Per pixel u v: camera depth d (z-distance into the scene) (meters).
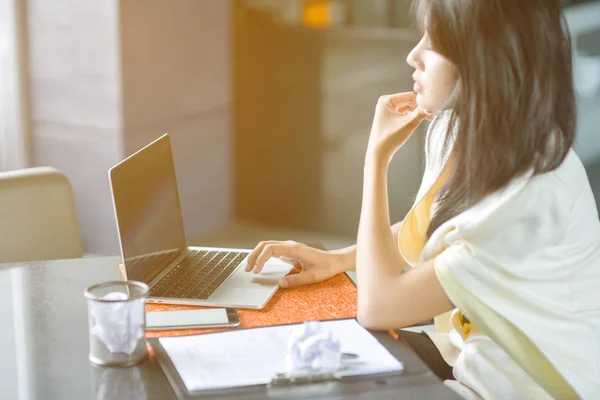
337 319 1.57
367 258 1.57
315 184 4.96
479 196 1.51
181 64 4.24
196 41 4.32
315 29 4.88
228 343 1.43
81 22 3.91
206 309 1.60
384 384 1.30
